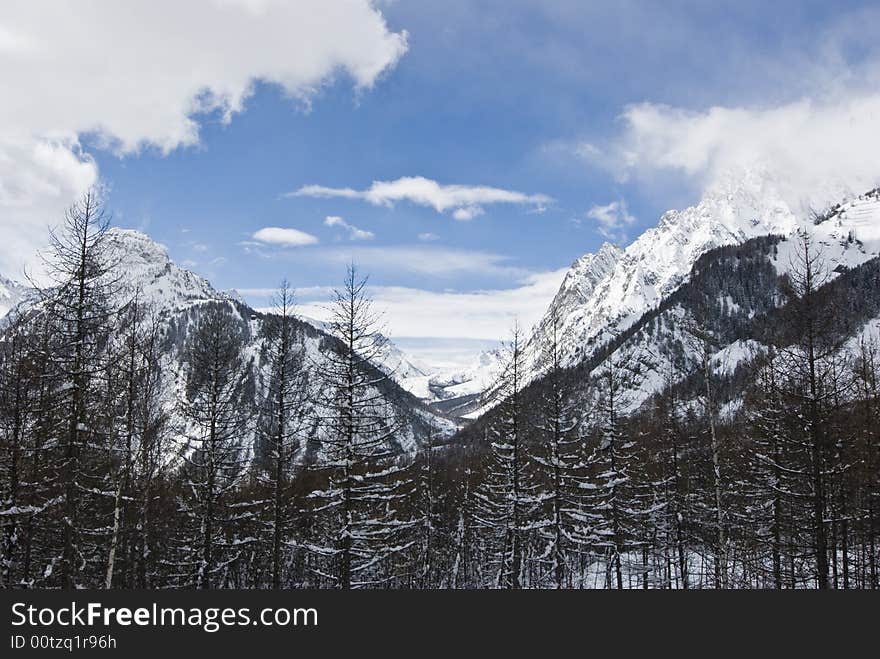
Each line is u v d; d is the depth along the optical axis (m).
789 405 24.70
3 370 24.98
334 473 28.03
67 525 22.31
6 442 24.38
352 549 26.59
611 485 33.78
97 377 22.84
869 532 30.36
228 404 29.05
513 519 34.31
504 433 34.66
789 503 30.55
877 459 28.38
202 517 30.36
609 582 37.97
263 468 29.67
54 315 22.17
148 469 27.91
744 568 32.44
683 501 38.75
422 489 48.03
